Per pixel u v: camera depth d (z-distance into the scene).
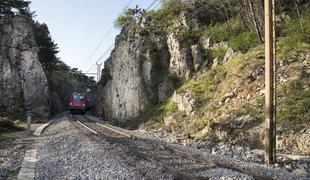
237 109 27.44
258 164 16.31
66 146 22.06
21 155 19.66
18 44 67.81
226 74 34.69
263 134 22.34
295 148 20.22
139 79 49.88
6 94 65.19
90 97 92.44
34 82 67.44
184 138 28.66
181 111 36.66
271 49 17.58
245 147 22.47
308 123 21.28
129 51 53.91
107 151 19.06
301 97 24.08
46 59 97.19
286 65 28.17
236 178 12.25
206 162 15.67
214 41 42.12
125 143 23.61
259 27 35.75
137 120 46.38
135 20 60.59
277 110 23.42
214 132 27.09
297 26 32.97
